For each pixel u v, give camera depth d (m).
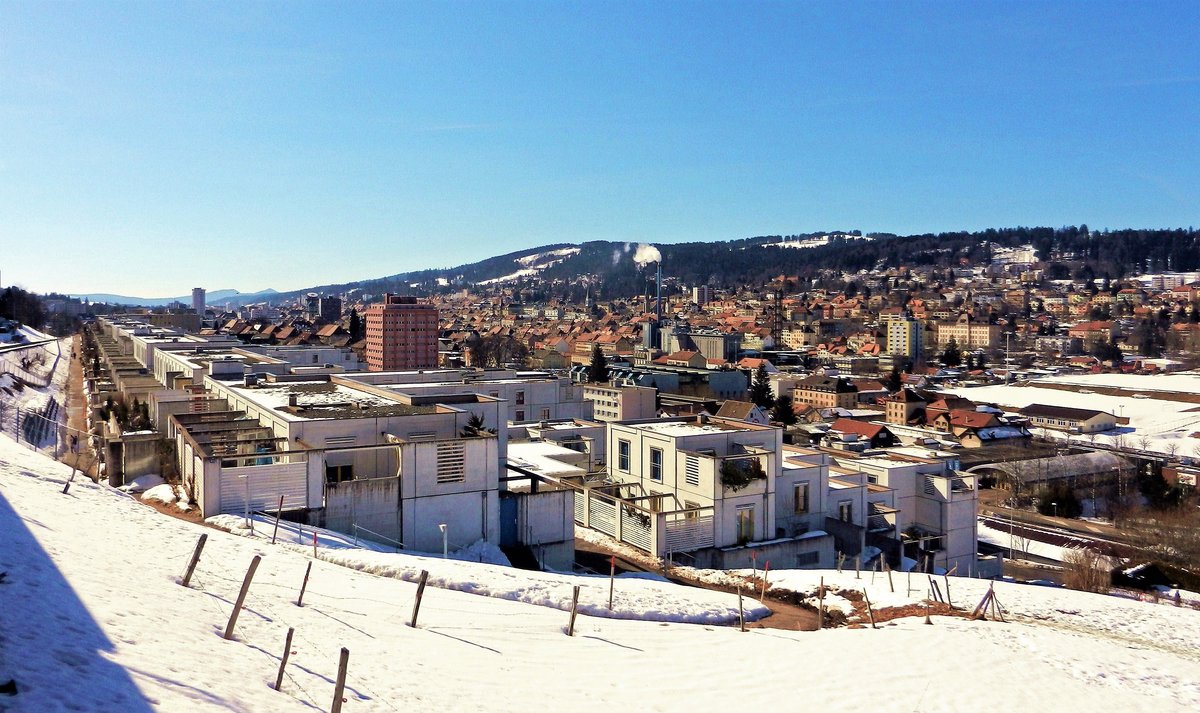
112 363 121.75
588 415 116.38
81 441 70.50
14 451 43.88
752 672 23.14
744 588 41.56
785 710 20.16
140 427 58.00
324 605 23.64
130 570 21.53
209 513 38.00
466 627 24.03
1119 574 74.06
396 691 16.88
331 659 18.27
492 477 45.16
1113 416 188.25
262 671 16.16
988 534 99.88
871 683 22.67
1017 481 125.19
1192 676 26.81
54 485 33.25
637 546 52.03
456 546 44.00
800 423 180.50
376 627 22.31
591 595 30.81
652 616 30.06
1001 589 41.47
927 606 31.55
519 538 47.00
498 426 56.09
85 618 15.84
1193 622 37.94
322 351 125.50
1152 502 120.62
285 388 63.34
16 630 13.84
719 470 52.12
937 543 66.94
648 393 150.62
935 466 71.00
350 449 42.06
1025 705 21.81
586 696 19.44
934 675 23.70
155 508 39.75
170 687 13.50
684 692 20.83
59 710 11.18
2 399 84.75
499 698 18.02
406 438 47.03
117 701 12.16
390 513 42.25
